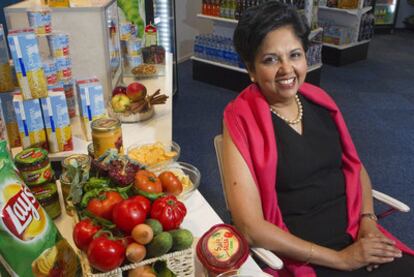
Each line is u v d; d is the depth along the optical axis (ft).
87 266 2.90
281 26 4.25
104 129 4.35
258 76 4.52
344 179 5.08
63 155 5.24
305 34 4.40
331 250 4.44
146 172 3.36
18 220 2.73
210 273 3.19
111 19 7.01
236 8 14.67
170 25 13.70
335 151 4.95
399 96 15.52
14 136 5.27
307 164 4.67
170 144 5.55
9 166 2.93
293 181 4.63
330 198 4.89
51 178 3.90
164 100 6.54
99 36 6.43
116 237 2.89
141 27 9.88
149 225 2.91
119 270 2.85
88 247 2.84
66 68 5.96
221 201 9.18
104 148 4.41
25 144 5.11
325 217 4.79
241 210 4.27
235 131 4.48
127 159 3.56
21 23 6.16
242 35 4.43
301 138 4.71
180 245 2.98
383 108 14.37
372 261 4.40
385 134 12.41
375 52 21.71
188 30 19.90
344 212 4.92
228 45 15.48
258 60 4.43
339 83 16.84
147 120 6.37
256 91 4.72
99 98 5.52
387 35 25.61
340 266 4.42
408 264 4.58
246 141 4.48
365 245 4.44
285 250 4.28
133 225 2.89
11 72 5.15
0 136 4.45
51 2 6.15
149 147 5.09
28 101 4.91
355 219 4.90
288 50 4.30
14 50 4.65
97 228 2.96
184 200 4.34
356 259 4.41
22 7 6.08
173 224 3.05
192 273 3.15
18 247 2.70
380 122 13.23
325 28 19.17
